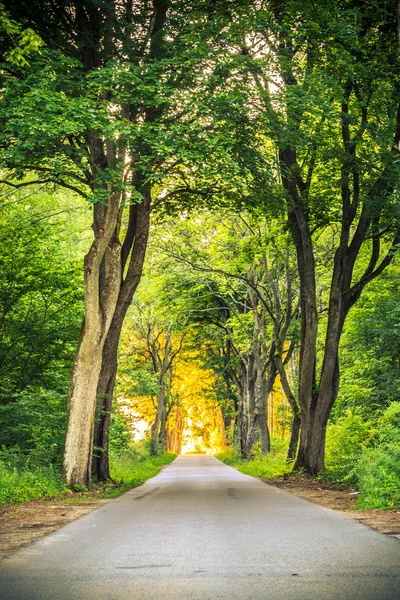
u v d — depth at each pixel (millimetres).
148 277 37812
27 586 5723
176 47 18219
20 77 18062
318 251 33031
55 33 18906
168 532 9359
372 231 23859
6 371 23688
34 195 26469
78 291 24266
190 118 18250
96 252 19125
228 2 18859
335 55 19688
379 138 21484
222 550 7633
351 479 19766
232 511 12508
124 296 22391
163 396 58438
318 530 9359
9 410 21484
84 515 12125
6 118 16875
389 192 22297
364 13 19891
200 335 52656
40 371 24219
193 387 70250
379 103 22406
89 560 7074
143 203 22406
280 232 27734
